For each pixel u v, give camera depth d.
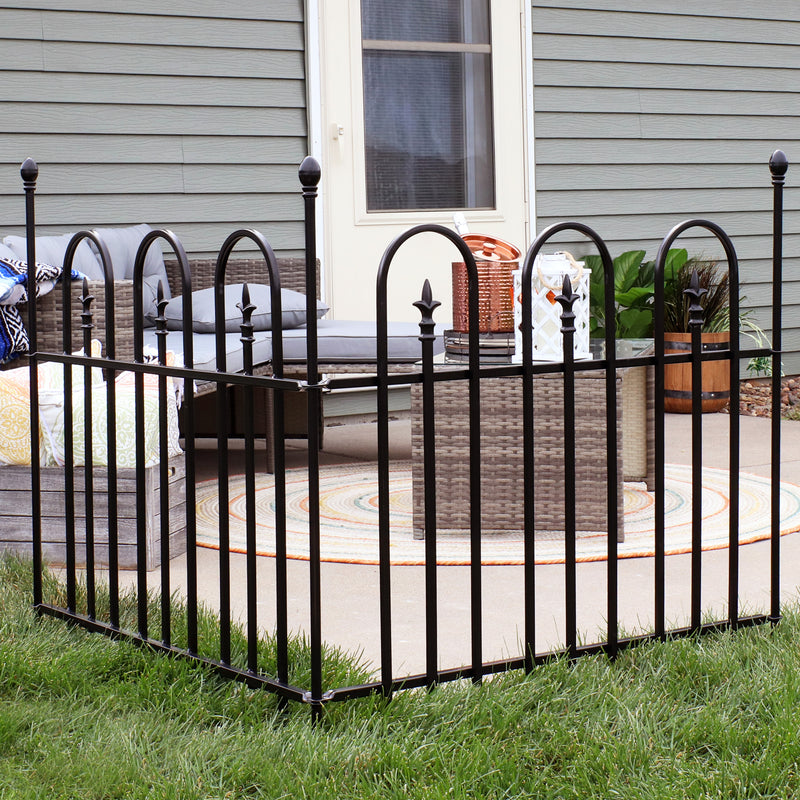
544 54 6.03
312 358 1.82
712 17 6.46
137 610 2.38
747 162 6.64
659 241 6.43
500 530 3.36
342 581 2.86
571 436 2.05
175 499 3.11
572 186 6.16
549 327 3.21
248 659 1.97
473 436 1.96
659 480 2.16
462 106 5.89
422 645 2.35
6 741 1.78
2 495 3.03
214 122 5.32
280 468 1.88
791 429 5.40
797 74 6.76
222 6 5.29
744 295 6.70
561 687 1.97
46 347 3.65
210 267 5.12
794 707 1.85
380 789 1.61
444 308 5.93
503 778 1.65
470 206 5.95
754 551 3.11
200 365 3.62
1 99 4.89
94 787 1.64
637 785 1.64
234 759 1.70
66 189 5.04
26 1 4.91
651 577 2.87
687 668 2.03
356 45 5.59
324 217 5.59
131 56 5.13
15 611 2.40
